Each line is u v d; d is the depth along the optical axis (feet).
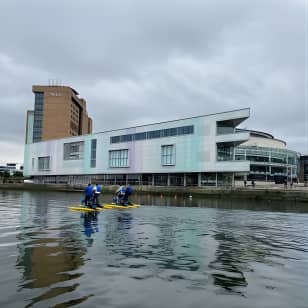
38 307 19.15
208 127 214.28
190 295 21.71
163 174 245.45
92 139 292.61
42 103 553.23
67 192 258.78
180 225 58.59
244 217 79.36
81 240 40.60
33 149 358.84
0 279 24.07
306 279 25.80
